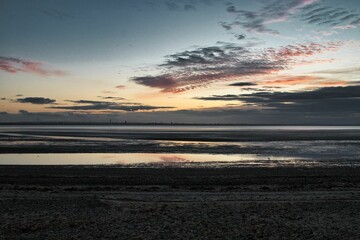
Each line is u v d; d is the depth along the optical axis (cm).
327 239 1052
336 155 3931
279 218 1264
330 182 2134
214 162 3269
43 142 5906
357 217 1277
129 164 3117
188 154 4059
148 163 3198
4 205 1438
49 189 1855
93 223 1199
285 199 1575
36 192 1741
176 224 1189
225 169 2758
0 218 1246
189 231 1119
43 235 1075
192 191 1808
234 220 1238
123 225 1178
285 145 5428
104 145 5297
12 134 9288
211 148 4844
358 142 6125
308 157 3728
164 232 1107
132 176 2384
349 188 1903
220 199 1580
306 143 5881
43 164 3169
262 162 3272
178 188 1928
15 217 1262
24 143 5641
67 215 1298
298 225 1183
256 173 2538
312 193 1727
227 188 1916
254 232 1112
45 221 1217
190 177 2339
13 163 3253
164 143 5825
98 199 1576
